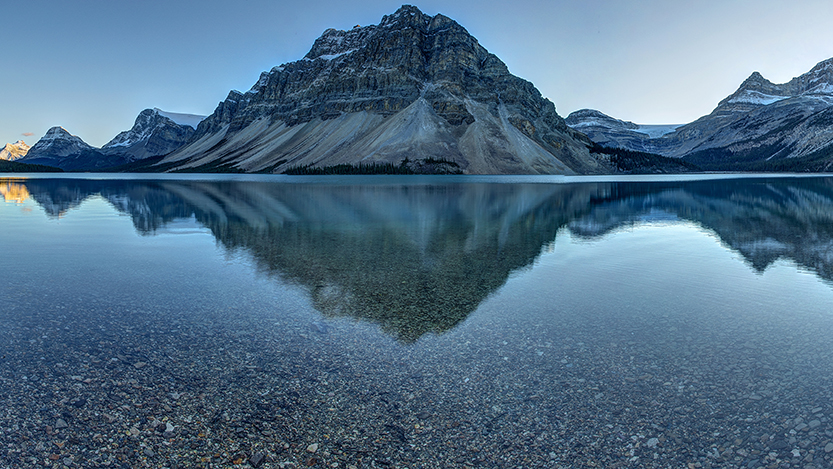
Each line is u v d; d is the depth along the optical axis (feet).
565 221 126.11
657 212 149.89
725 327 43.75
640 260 74.54
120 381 32.60
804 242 91.76
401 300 51.93
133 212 147.02
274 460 24.95
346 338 40.86
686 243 90.94
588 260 74.33
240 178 588.91
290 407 29.78
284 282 59.52
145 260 72.84
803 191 251.80
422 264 70.69
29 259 73.56
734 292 55.77
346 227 112.57
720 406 29.89
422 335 41.60
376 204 180.24
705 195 227.20
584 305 50.47
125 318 45.42
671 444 26.30
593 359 36.73
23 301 50.55
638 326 43.98
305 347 38.88
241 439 26.61
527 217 135.95
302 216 136.98
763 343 39.86
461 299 52.42
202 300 51.49
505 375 34.06
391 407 29.94
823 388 31.94
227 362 35.83
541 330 42.91
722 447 25.96
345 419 28.63
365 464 24.79
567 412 29.40
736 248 85.35
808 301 52.03
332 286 57.62
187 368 34.73
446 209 160.15
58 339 39.70
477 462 25.09
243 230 107.14
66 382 32.27
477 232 104.94
